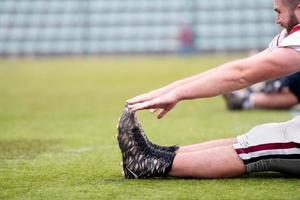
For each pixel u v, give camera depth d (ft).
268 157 31.76
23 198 29.60
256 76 30.86
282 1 31.35
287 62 30.63
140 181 32.50
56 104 89.40
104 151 44.34
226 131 55.06
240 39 277.64
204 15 281.13
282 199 28.48
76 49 279.49
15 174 35.60
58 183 32.89
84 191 30.73
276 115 65.92
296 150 31.27
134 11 284.61
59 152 44.09
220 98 91.56
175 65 191.83
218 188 30.55
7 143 49.24
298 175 32.42
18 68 196.34
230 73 30.96
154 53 280.72
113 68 187.21
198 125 59.98
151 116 69.10
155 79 141.49
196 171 32.45
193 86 31.07
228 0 281.54
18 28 280.51
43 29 280.92
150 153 32.83
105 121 66.13
